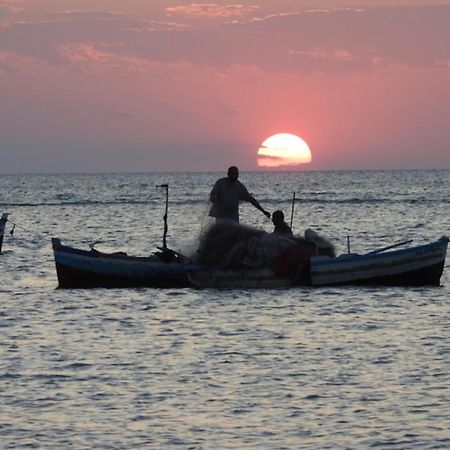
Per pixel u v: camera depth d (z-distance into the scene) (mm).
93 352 60938
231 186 86938
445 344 62688
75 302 81625
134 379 53938
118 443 43781
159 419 46906
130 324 71062
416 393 50719
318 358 58844
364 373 54906
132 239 158250
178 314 75062
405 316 73500
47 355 60031
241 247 86750
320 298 81812
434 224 193625
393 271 87750
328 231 175125
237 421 46594
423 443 43406
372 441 43750
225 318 73062
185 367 56656
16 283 95250
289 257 86312
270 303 79500
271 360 58375
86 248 142500
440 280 93375
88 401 49750
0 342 64250
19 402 49594
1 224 129625
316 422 46375
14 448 43188
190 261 88125
